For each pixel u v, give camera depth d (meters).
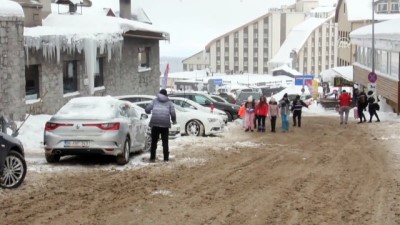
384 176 12.63
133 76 33.38
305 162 14.80
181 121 22.11
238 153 16.47
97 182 11.44
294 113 28.11
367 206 9.66
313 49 158.75
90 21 28.55
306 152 17.00
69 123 13.38
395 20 46.22
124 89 32.16
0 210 8.99
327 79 64.38
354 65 54.34
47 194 10.21
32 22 25.14
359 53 52.22
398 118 33.09
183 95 31.38
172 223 8.44
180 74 129.50
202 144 18.70
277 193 10.65
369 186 11.45
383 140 20.72
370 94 33.34
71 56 25.98
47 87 24.12
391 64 37.91
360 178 12.37
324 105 48.03
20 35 20.41
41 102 23.53
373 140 20.78
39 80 23.70
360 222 8.61
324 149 17.86
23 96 20.77
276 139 21.23
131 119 14.91
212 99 32.00
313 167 13.93
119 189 10.77
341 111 29.39
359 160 15.27
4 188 10.53
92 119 13.39
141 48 35.03
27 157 14.80
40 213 8.85
